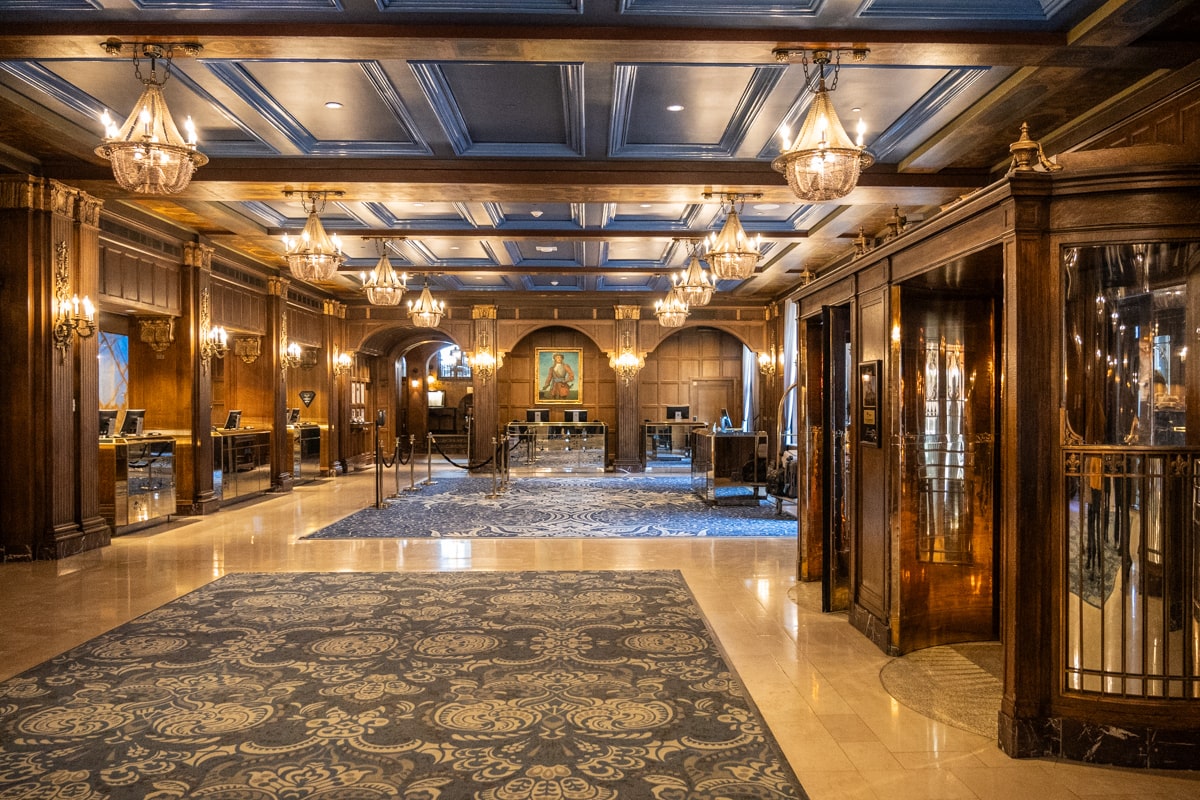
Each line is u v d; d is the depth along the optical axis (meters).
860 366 5.28
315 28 4.84
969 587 5.05
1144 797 3.00
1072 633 3.36
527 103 6.57
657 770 3.18
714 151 7.66
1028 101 6.02
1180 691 3.29
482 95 6.40
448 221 10.95
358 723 3.65
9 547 7.58
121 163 4.86
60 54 5.07
